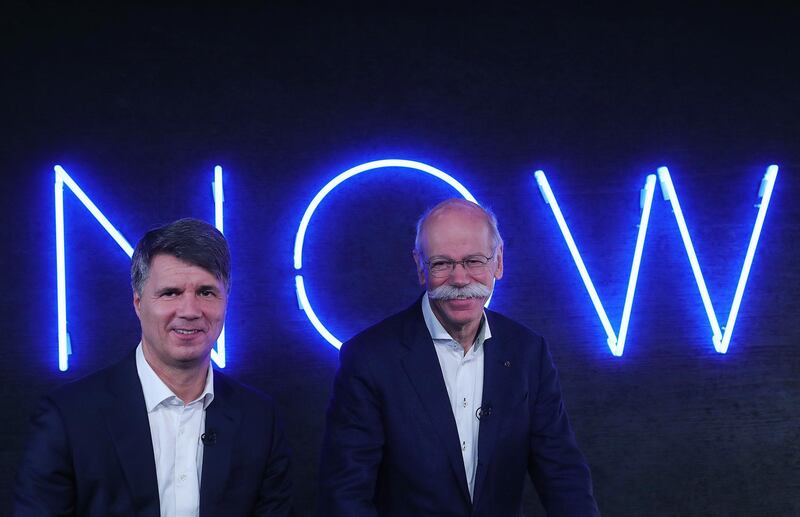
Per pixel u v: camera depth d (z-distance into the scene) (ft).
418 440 7.09
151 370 6.00
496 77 12.50
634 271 12.10
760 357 12.25
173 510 5.90
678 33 12.68
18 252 11.66
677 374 12.18
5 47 11.93
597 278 12.27
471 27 12.56
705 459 12.10
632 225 12.37
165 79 12.10
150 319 5.77
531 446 7.68
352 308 12.02
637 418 12.10
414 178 12.23
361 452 7.07
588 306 12.21
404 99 12.37
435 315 7.34
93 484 5.71
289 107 12.23
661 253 12.33
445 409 7.13
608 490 12.00
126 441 5.80
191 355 5.78
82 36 12.06
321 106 12.27
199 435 6.11
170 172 11.98
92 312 11.67
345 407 7.23
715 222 12.42
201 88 12.14
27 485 5.60
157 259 5.76
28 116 11.85
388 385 7.18
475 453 7.29
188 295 5.74
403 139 12.31
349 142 12.25
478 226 6.96
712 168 12.51
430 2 12.55
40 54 11.98
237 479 6.16
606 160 12.46
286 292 11.96
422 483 7.05
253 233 12.00
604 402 12.10
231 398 6.36
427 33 12.50
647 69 12.64
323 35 12.37
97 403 5.86
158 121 12.03
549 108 12.50
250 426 6.33
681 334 12.23
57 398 5.87
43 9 12.04
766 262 12.39
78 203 11.75
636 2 12.70
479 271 6.92
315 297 11.98
